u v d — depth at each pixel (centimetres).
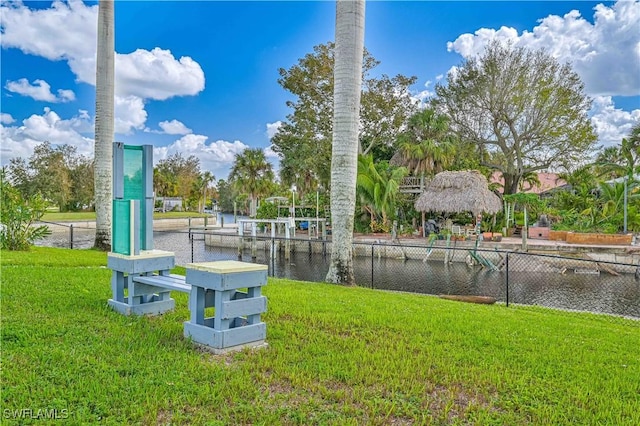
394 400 313
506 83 3020
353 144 922
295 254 2439
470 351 435
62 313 509
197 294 432
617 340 532
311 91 3131
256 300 432
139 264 526
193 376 342
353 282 948
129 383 322
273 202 3181
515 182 3122
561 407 311
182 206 7212
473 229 2442
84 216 4191
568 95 2945
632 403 321
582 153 3008
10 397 293
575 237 2059
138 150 562
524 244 1891
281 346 427
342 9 887
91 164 5047
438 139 3019
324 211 2908
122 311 531
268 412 287
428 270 1812
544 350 452
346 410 294
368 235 2491
